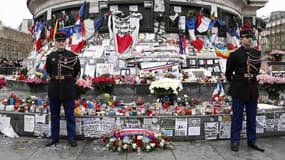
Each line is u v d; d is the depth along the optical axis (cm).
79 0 1817
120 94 1328
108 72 1507
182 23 1694
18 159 582
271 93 967
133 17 1620
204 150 639
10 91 1570
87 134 707
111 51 1573
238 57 650
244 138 732
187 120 705
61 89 660
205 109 759
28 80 1502
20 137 733
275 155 614
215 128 715
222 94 1018
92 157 592
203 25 1747
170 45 1606
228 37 1909
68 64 669
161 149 638
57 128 680
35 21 2305
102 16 1664
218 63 1636
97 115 718
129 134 634
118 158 585
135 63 1513
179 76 1441
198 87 1390
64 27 1838
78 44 1661
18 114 739
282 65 2756
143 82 1361
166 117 704
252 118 660
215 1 1862
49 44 1908
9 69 3394
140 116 706
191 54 1644
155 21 1666
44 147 656
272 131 760
